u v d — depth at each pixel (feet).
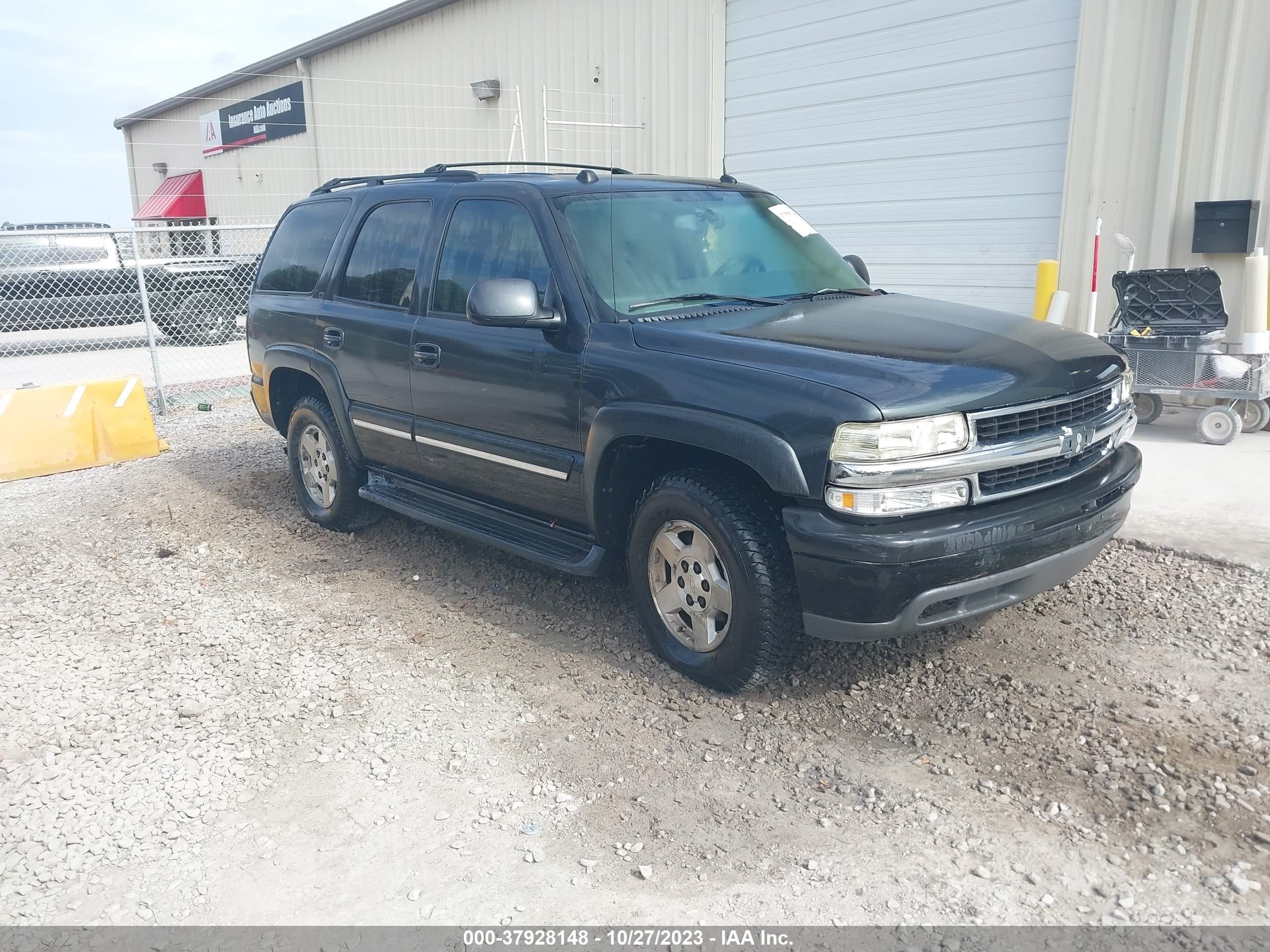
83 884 9.13
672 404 11.64
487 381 14.24
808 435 10.42
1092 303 23.85
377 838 9.64
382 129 56.03
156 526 20.13
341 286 17.66
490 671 13.08
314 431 19.10
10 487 23.82
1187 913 8.16
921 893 8.55
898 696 11.94
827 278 15.16
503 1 45.21
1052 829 9.30
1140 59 23.70
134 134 90.84
